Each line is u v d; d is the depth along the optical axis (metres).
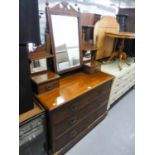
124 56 2.41
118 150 1.56
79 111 1.40
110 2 2.20
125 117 2.08
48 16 1.32
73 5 1.61
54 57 1.43
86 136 1.71
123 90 2.40
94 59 2.04
